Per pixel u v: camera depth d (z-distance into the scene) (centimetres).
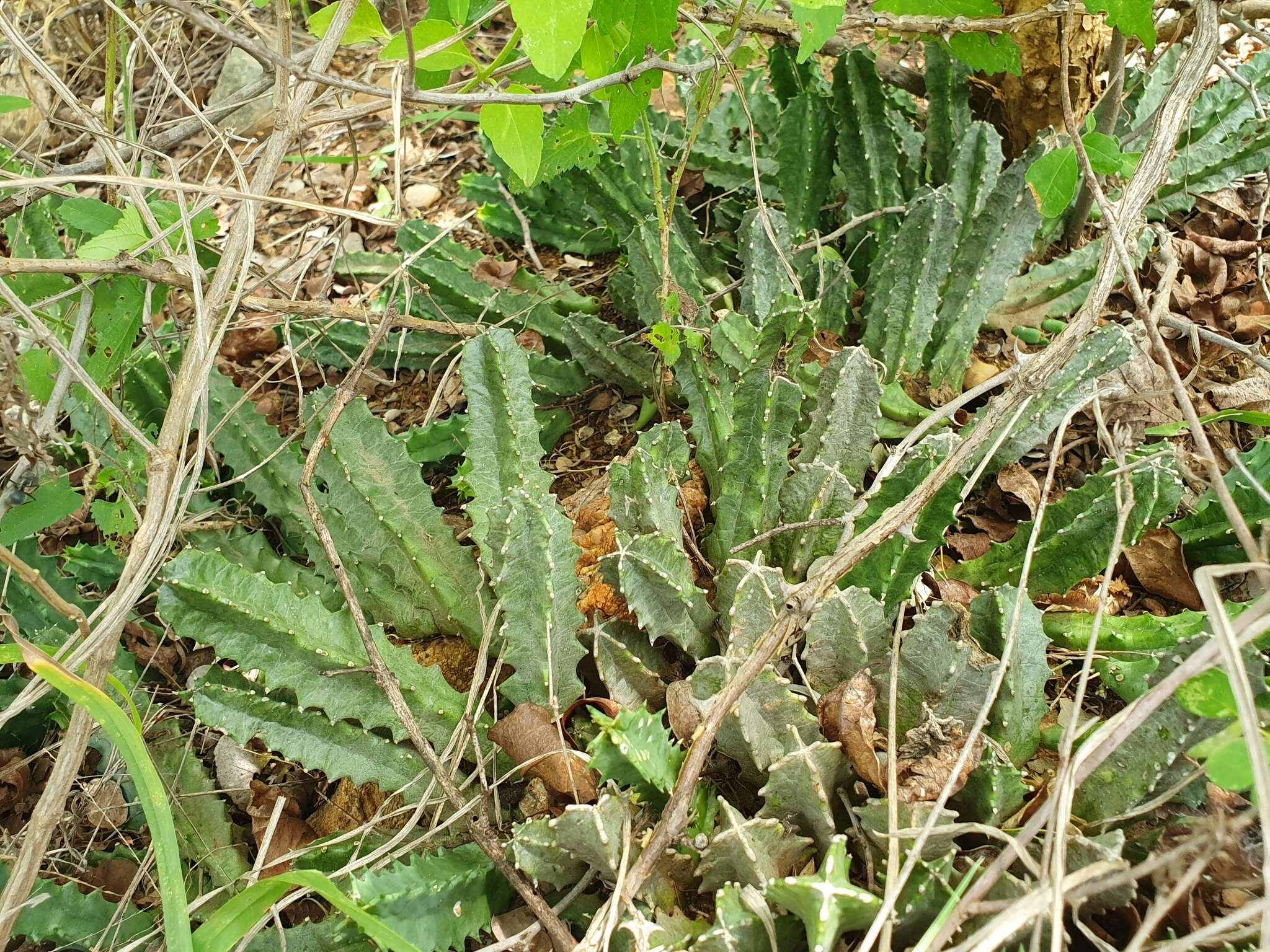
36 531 50
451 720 49
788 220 69
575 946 38
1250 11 56
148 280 46
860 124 67
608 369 68
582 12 37
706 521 58
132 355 63
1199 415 60
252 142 63
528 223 79
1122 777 40
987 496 59
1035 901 33
